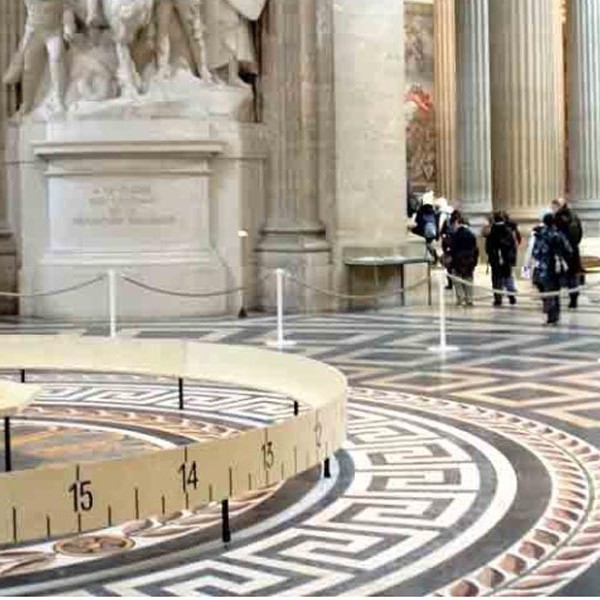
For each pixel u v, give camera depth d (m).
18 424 8.40
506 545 5.31
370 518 5.82
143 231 15.87
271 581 4.85
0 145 16.42
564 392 9.45
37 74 16.22
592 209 25.14
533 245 16.80
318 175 16.36
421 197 26.25
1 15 16.34
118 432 8.06
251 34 16.56
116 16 15.60
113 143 15.63
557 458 7.11
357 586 4.76
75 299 15.69
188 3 15.95
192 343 8.67
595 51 25.34
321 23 16.19
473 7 25.28
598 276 21.20
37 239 16.17
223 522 5.45
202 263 15.81
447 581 4.80
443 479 6.62
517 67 20.78
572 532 5.51
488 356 11.62
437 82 31.02
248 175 16.34
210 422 8.43
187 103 15.96
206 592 4.74
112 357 8.87
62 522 4.87
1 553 5.34
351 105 16.19
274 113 16.45
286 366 7.94
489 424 8.19
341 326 14.40
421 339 13.02
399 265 16.58
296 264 16.05
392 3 16.33
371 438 7.77
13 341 9.14
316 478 6.69
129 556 5.27
